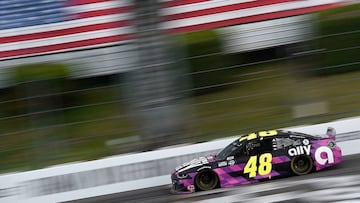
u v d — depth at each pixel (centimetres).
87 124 4228
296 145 3412
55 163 4112
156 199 3459
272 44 4428
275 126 4091
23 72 4469
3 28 5141
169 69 4356
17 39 5112
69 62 4500
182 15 5166
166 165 3934
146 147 4184
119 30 5097
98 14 5144
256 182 3381
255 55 4512
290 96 4266
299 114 4228
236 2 5253
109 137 4212
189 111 4288
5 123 4216
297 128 4000
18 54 5081
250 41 4447
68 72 4438
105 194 3906
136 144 4191
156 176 3928
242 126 4122
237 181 3394
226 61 4459
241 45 4462
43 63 4616
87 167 3919
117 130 4244
